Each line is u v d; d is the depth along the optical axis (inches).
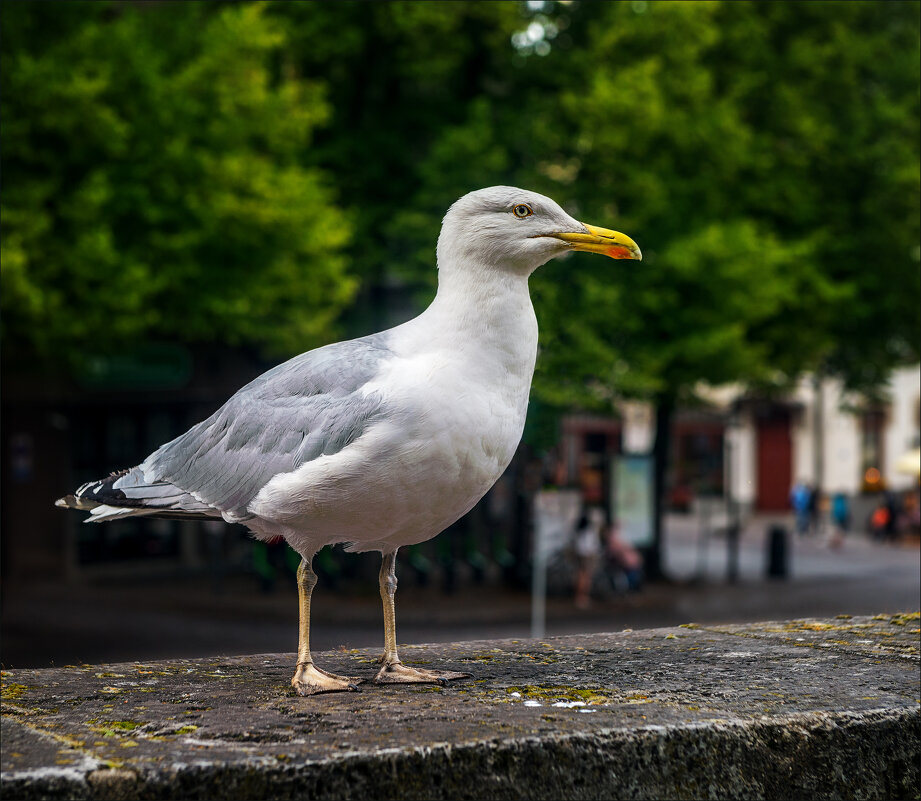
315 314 791.1
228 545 1014.4
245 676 163.9
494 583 958.4
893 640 193.2
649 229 821.9
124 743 125.0
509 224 154.9
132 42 703.1
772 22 927.7
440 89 879.7
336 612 781.9
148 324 731.4
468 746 124.7
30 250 652.7
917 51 933.2
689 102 825.5
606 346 727.1
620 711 141.5
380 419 147.8
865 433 1772.9
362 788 120.2
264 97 727.7
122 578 945.5
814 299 881.5
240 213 701.3
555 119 821.9
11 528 908.0
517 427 157.1
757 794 136.8
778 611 831.1
